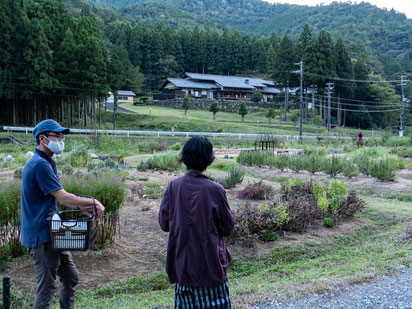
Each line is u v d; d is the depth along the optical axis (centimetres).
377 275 485
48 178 315
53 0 5006
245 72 12044
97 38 5147
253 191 1058
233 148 3331
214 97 9044
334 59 7394
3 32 4219
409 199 1180
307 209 795
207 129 5653
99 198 603
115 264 543
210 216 251
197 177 262
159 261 566
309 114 8212
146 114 6488
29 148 2705
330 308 385
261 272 560
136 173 1528
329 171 1505
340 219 848
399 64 13062
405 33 17525
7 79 4259
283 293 427
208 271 246
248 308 389
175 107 8112
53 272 327
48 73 4528
